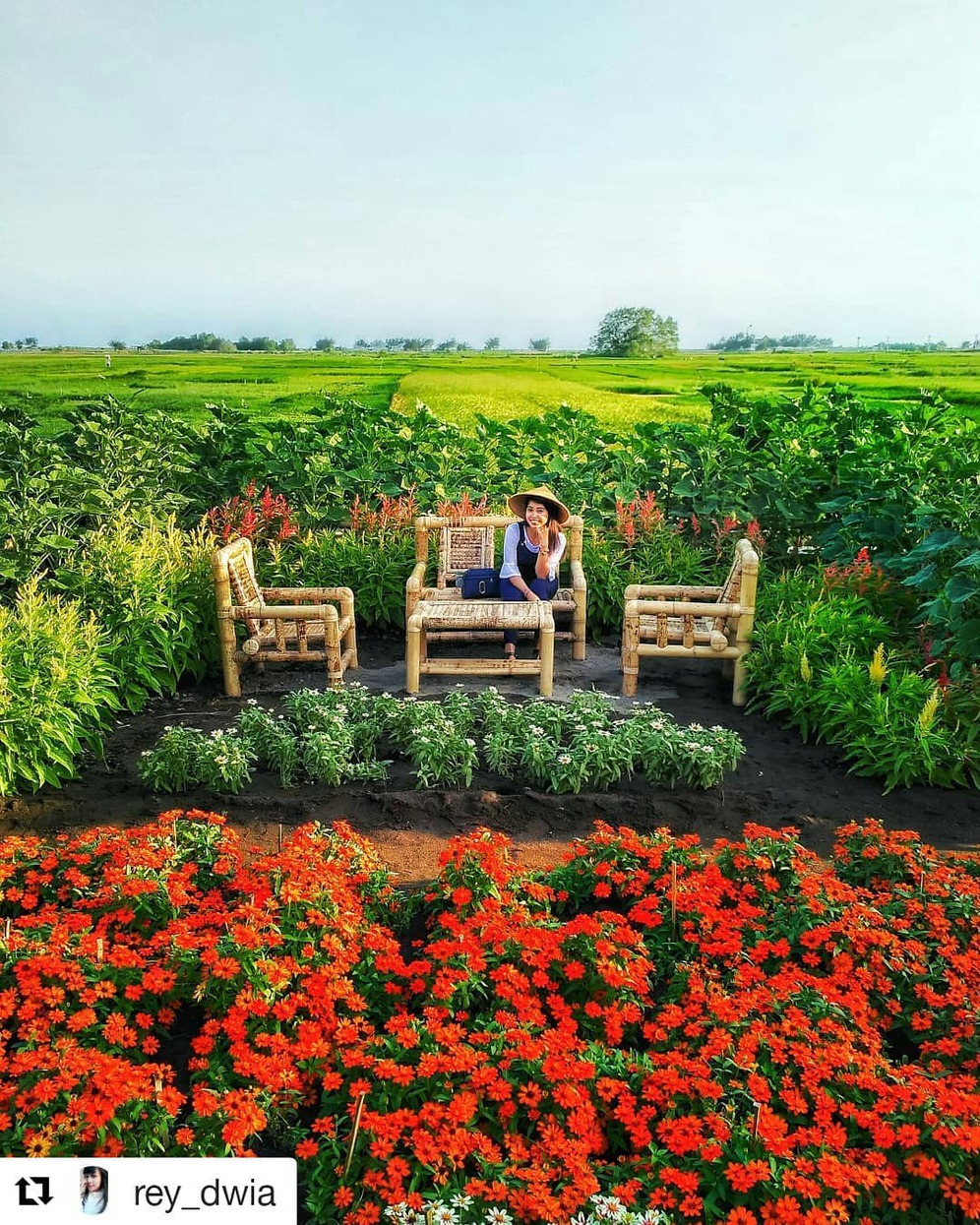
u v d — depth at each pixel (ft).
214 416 31.17
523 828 14.38
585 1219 7.42
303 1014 9.90
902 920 10.94
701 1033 9.37
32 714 15.03
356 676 20.93
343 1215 7.68
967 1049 9.27
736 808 15.01
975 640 16.74
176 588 20.34
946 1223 7.83
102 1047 9.27
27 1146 7.84
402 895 11.96
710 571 24.41
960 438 24.76
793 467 25.71
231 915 10.52
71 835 13.89
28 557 19.58
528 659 21.52
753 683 19.20
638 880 11.93
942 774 15.71
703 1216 7.72
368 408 31.35
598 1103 8.62
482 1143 7.93
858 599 20.20
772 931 11.12
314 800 14.85
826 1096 8.46
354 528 25.13
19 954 9.92
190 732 15.71
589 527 25.16
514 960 10.38
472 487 28.19
